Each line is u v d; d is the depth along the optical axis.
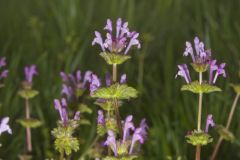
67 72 0.91
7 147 0.79
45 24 1.19
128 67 0.97
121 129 0.61
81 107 0.70
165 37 1.16
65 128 0.61
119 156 0.59
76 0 1.22
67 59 0.96
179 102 0.84
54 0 1.30
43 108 0.86
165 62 0.98
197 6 1.22
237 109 0.82
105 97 0.59
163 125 0.82
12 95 0.89
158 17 1.25
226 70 0.92
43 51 1.05
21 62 1.00
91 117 0.81
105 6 1.32
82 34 1.12
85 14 1.28
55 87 0.87
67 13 1.18
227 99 0.83
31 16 1.27
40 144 0.80
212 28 1.06
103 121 0.62
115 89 0.59
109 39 0.59
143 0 1.36
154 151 0.78
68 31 1.14
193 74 0.91
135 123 0.82
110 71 0.96
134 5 1.29
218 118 0.81
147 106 0.86
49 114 0.85
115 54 0.59
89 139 0.76
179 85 0.90
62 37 1.10
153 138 0.79
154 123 0.79
